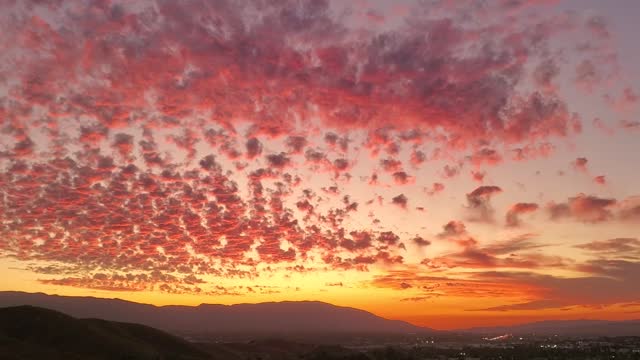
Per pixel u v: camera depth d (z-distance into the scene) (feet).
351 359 523.70
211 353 504.84
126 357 400.26
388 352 598.75
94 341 415.44
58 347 399.44
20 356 358.23
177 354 462.60
